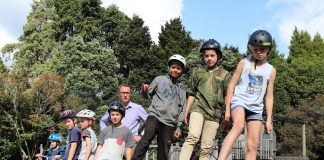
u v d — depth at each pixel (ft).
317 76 154.92
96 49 141.69
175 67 19.53
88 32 156.25
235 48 134.00
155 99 19.20
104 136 19.51
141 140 18.66
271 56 160.56
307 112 122.83
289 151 120.98
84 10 159.94
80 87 132.26
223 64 115.14
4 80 108.27
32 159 110.63
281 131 122.52
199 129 18.49
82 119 22.22
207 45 19.22
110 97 138.00
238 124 13.30
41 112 110.93
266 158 53.83
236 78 14.05
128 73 150.92
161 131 18.88
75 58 137.39
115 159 18.84
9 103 109.40
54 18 153.48
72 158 21.95
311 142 119.44
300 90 152.87
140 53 140.46
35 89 109.40
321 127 119.34
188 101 19.70
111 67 141.18
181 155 18.44
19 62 145.07
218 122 18.99
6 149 108.47
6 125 109.40
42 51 148.56
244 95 13.76
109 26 162.81
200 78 19.24
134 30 147.43
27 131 111.34
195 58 112.88
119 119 19.52
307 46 173.06
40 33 148.87
